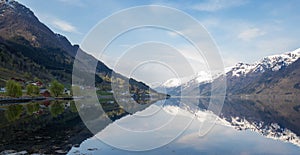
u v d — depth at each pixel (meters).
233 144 22.34
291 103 136.75
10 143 21.53
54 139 23.09
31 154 17.95
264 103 135.00
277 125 41.03
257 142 24.25
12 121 37.09
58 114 47.44
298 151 21.20
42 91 117.06
